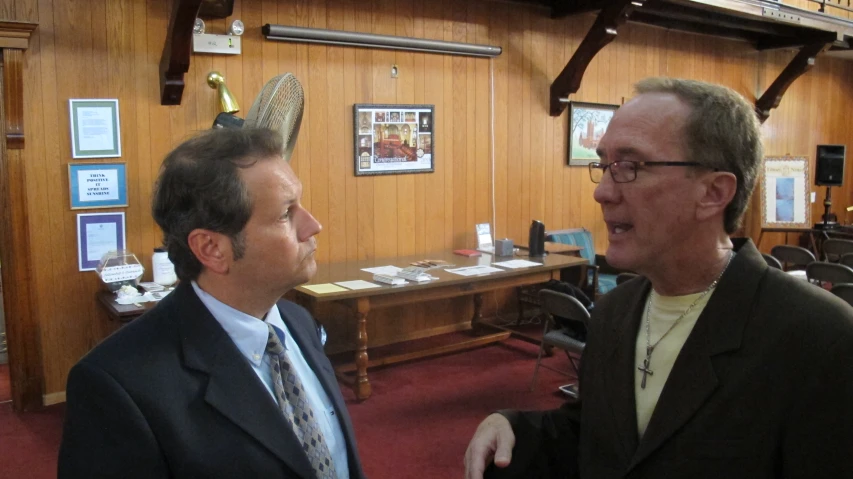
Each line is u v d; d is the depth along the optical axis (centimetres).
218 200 106
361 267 463
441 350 474
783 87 759
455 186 551
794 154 877
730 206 103
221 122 254
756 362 94
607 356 117
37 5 367
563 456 124
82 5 380
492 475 120
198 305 112
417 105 518
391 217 515
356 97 487
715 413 95
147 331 108
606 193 104
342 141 484
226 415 104
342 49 477
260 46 441
